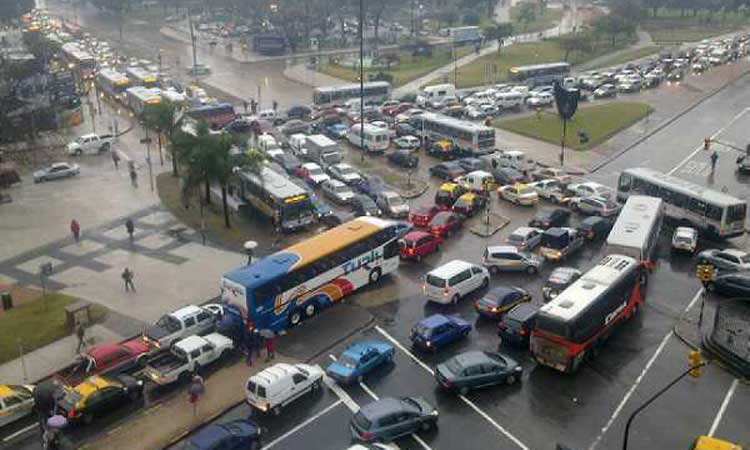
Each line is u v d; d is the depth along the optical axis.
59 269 55.84
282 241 61.09
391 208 66.31
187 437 35.41
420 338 42.75
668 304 48.56
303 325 46.91
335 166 76.62
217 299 50.28
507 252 53.84
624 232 51.88
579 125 99.19
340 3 182.00
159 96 105.25
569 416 36.47
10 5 178.50
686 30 190.38
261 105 116.75
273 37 163.62
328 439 35.00
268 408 36.47
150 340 42.78
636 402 37.59
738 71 138.12
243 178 68.50
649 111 103.00
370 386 39.50
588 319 40.09
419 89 126.81
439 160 85.75
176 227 63.97
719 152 86.00
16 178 76.75
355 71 142.50
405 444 34.31
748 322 45.31
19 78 95.81
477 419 36.28
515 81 130.50
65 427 36.06
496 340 44.22
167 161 84.88
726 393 38.34
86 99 122.88
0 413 36.31
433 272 49.12
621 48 165.00
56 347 44.28
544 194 70.62
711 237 60.62
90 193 73.69
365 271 51.38
